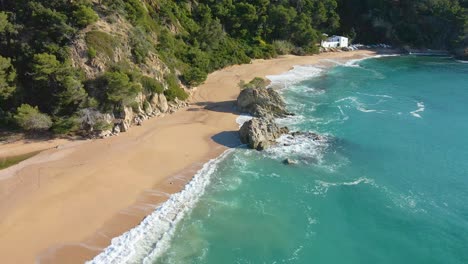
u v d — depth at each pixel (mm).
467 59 127625
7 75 58219
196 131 63375
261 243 40062
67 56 60938
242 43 116938
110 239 39156
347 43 139375
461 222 42781
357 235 41281
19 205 42938
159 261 37031
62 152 54344
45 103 60062
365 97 83562
